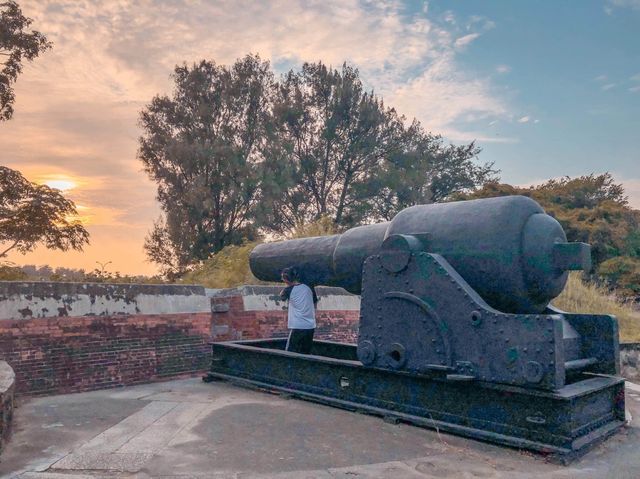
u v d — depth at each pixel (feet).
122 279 44.37
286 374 18.70
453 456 12.16
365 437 13.52
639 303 52.90
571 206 72.13
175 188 78.59
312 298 20.38
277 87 85.71
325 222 47.19
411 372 14.40
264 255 21.22
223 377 20.94
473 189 96.48
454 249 14.30
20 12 49.44
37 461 11.70
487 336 12.97
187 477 10.67
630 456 12.32
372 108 83.05
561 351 12.18
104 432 13.93
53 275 42.09
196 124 80.53
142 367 21.50
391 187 83.41
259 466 11.34
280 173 78.79
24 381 18.35
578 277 46.11
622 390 14.53
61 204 44.93
